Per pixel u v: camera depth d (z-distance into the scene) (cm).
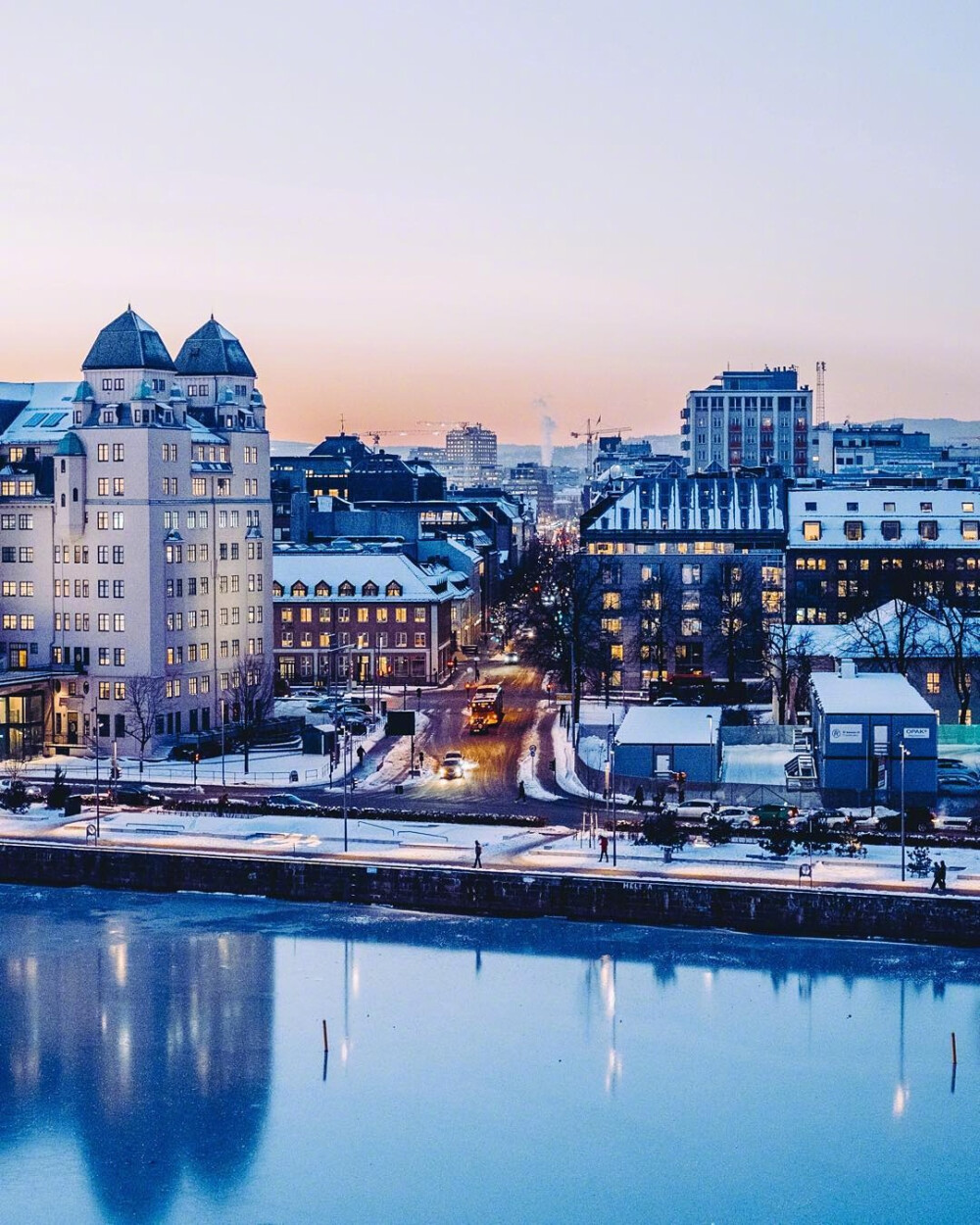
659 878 14200
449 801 17312
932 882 14000
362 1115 10969
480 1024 12312
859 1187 10119
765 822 15650
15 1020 12431
